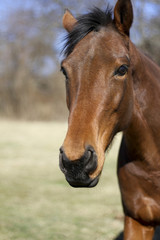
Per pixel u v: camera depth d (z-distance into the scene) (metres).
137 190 2.73
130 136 2.63
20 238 4.05
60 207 5.30
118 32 2.36
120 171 2.83
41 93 26.67
